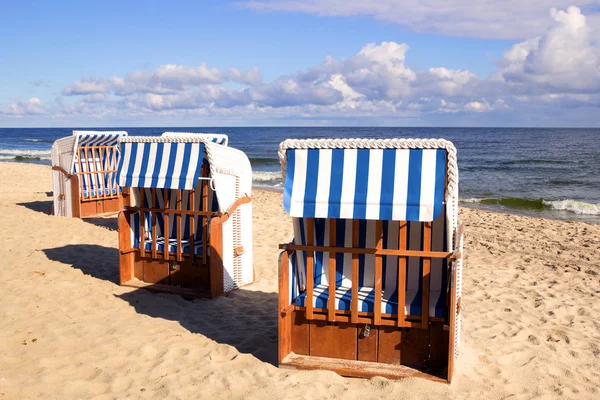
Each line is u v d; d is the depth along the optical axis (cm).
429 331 447
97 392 413
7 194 1543
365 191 421
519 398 420
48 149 5600
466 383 439
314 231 504
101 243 934
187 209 732
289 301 473
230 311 614
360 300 462
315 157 440
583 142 6862
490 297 705
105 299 639
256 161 3994
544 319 621
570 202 1927
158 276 703
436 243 479
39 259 806
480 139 7862
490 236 1159
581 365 496
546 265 888
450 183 416
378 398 411
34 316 571
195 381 432
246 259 718
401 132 14025
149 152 659
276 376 445
